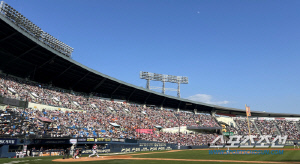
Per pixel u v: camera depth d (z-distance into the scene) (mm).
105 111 67375
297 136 87688
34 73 55688
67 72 59531
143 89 78938
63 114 52656
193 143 74000
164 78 99688
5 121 38000
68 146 43906
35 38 44781
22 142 35219
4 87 46031
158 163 24516
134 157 34250
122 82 72062
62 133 43906
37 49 48000
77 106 61031
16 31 41219
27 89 51875
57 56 51094
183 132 79000
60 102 57250
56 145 43031
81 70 59938
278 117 104750
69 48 56156
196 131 83500
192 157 33344
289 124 97938
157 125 75875
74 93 67375
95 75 64062
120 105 76562
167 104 93500
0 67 49969
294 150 47594
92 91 72812
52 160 28562
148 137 64375
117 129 60719
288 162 24578
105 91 75688
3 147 33344
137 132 64750
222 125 93250
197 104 95688
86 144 46062
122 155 39062
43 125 43688
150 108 86375
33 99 50312
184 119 88062
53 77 60000
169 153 44188
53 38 51438
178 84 101562
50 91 59000
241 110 101625
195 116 94125
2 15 37000
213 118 98000
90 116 59219
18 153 34719
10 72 52688
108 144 48250
